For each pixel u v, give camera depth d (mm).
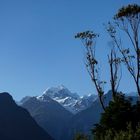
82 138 48500
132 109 60625
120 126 58750
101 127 59031
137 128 47656
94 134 56406
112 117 59250
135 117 59500
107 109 60469
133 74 73375
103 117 59844
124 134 45688
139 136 45562
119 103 60531
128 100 61531
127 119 59125
